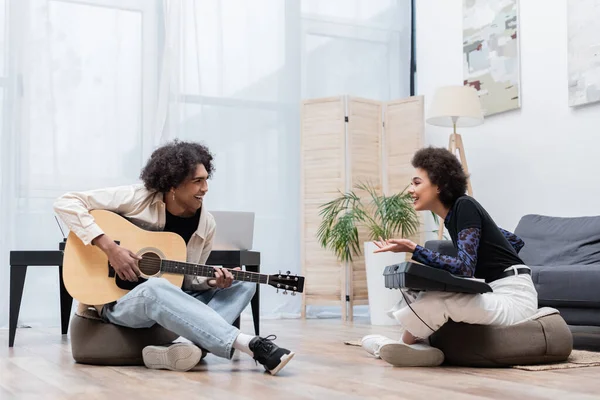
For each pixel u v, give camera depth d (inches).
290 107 245.0
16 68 207.2
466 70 233.0
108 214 110.5
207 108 232.4
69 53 214.1
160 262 109.5
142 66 223.5
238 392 84.1
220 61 234.7
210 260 150.2
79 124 214.2
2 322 201.3
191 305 101.4
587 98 189.9
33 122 208.4
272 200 240.1
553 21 202.5
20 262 146.2
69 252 110.1
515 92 213.0
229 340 99.2
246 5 239.8
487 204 223.8
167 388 87.4
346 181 231.9
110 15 220.1
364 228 231.9
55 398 80.9
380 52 260.8
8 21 206.7
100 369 106.0
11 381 94.6
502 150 219.1
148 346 106.6
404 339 115.7
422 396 81.7
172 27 226.4
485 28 225.1
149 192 113.4
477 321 107.7
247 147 237.6
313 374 99.7
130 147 220.4
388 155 242.5
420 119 234.7
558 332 111.7
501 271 113.7
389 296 207.3
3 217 203.5
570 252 166.4
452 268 105.0
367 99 237.8
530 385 90.4
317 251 233.1
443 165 112.5
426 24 256.2
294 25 247.1
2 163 204.2
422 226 234.7
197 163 110.9
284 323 211.2
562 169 199.2
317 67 250.7
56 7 213.2
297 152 244.8
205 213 116.3
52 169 209.9
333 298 229.3
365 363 112.7
